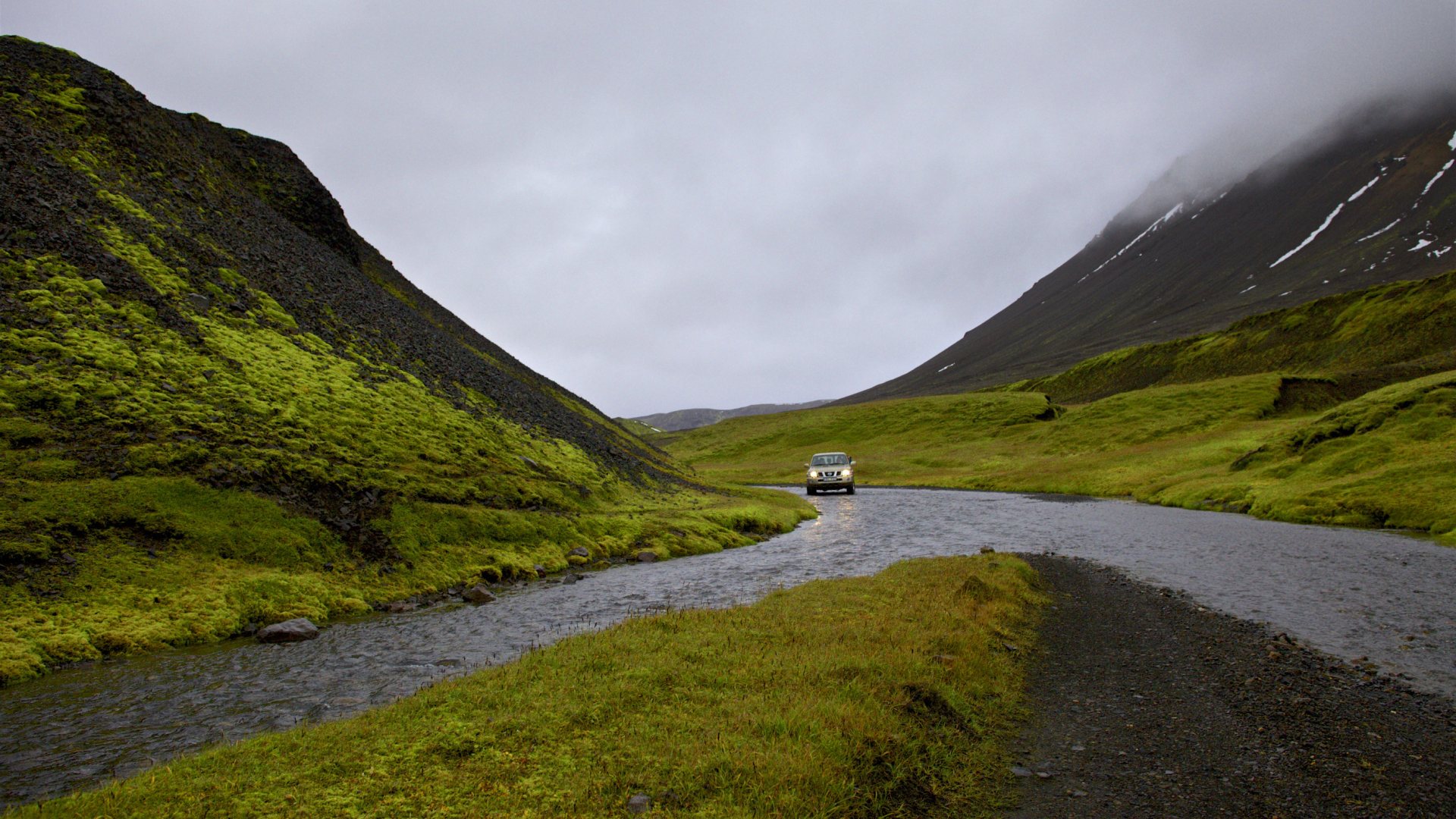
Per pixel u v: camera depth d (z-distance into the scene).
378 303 51.78
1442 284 178.88
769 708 8.67
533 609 18.20
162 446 20.52
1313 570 22.78
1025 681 11.53
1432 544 28.16
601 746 7.68
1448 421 46.72
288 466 22.83
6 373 20.61
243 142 62.91
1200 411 105.56
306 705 10.39
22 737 9.05
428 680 11.62
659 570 25.30
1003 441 120.81
